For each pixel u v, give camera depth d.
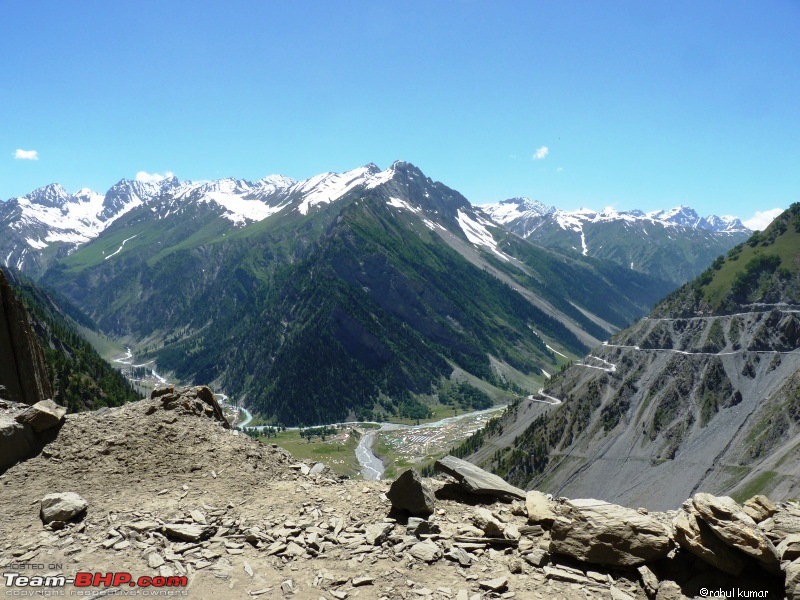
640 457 180.38
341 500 18.03
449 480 19.62
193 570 13.20
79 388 151.62
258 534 15.07
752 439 162.50
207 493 18.39
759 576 11.95
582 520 13.59
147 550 14.09
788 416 161.25
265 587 12.50
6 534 15.06
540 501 16.70
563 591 12.16
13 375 38.69
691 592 11.73
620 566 12.84
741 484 144.38
